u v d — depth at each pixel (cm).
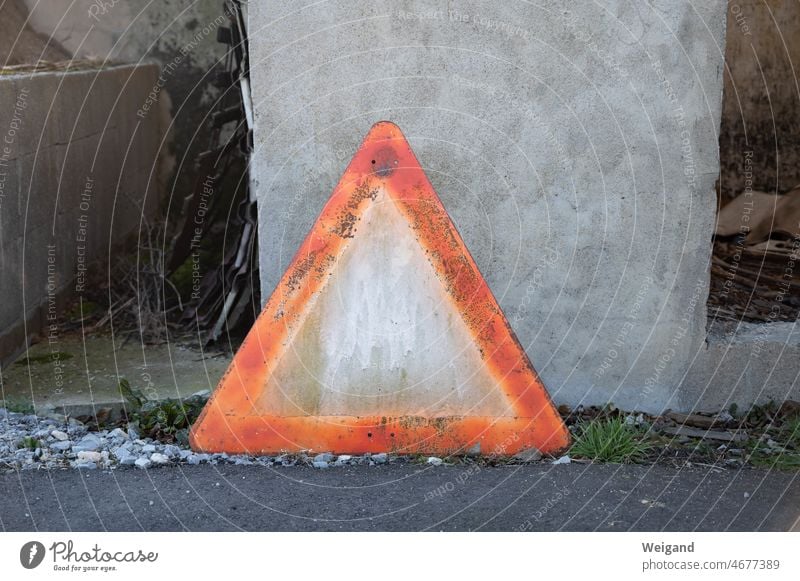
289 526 346
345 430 396
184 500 365
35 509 358
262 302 463
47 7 801
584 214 455
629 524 349
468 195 454
